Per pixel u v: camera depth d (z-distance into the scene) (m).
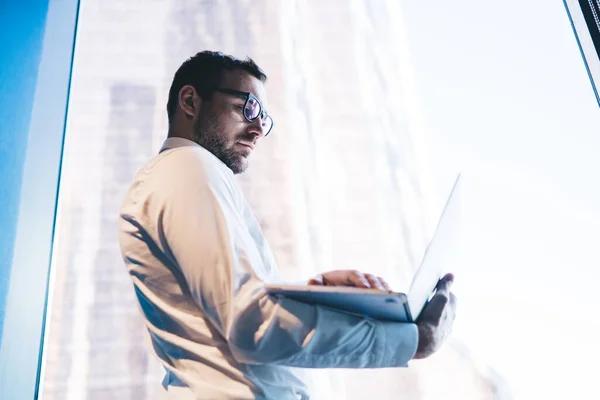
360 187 1.49
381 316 0.66
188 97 0.92
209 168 0.71
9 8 1.47
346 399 1.31
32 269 1.23
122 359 1.28
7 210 1.26
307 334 0.61
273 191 1.45
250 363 0.63
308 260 1.40
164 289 0.70
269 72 1.57
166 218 0.67
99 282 1.32
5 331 1.17
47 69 1.43
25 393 1.14
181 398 0.67
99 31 1.56
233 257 0.63
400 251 1.44
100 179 1.41
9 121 1.34
